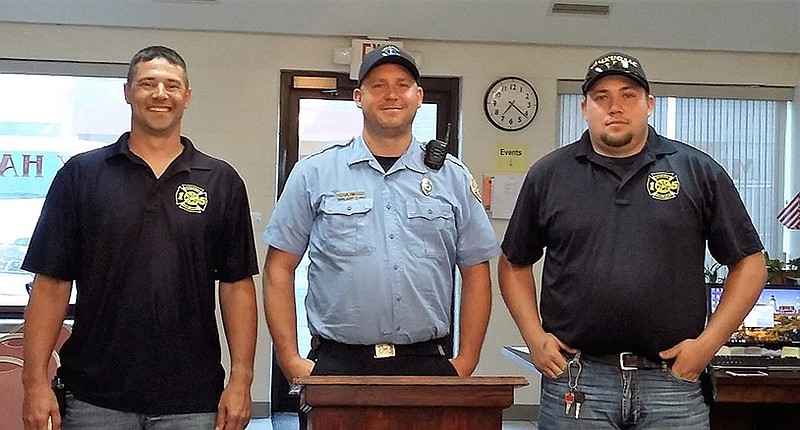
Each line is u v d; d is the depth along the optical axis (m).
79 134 5.71
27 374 2.40
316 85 5.75
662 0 5.38
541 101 5.84
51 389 2.42
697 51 5.93
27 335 2.42
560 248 2.57
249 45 5.67
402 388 1.91
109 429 2.38
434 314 2.54
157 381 2.39
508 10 5.45
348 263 2.51
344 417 1.91
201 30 5.61
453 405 1.92
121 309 2.36
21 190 5.66
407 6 5.40
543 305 2.64
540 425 2.62
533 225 2.68
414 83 2.58
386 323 2.49
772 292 3.93
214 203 2.46
